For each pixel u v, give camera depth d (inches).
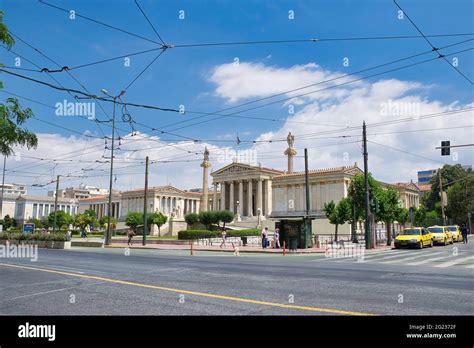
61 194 6053.2
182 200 4584.2
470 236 2317.9
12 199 5039.4
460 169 3410.4
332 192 2888.8
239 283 452.1
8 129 438.3
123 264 705.0
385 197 1546.5
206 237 2055.9
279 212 3122.5
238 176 3804.1
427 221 2869.1
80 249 1363.2
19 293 393.4
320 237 1894.7
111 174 1654.8
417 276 516.4
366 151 1355.8
